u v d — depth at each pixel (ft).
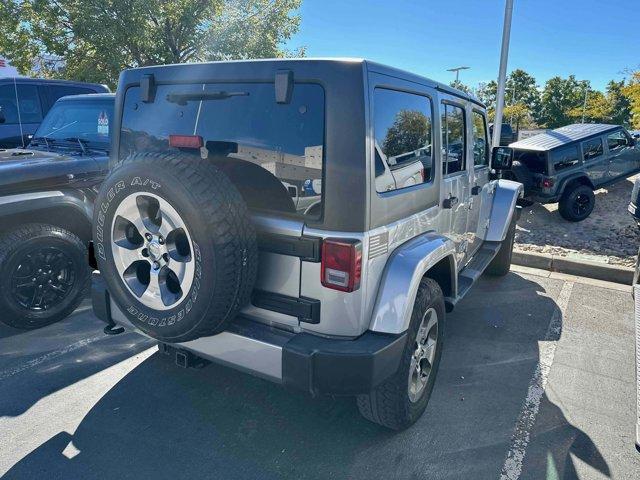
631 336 14.49
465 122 12.80
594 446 9.53
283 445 9.39
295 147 7.85
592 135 28.53
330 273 7.65
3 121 23.11
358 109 7.42
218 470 8.70
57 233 14.08
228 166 8.53
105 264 8.51
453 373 12.21
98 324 14.74
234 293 7.55
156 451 9.17
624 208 28.94
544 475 8.72
